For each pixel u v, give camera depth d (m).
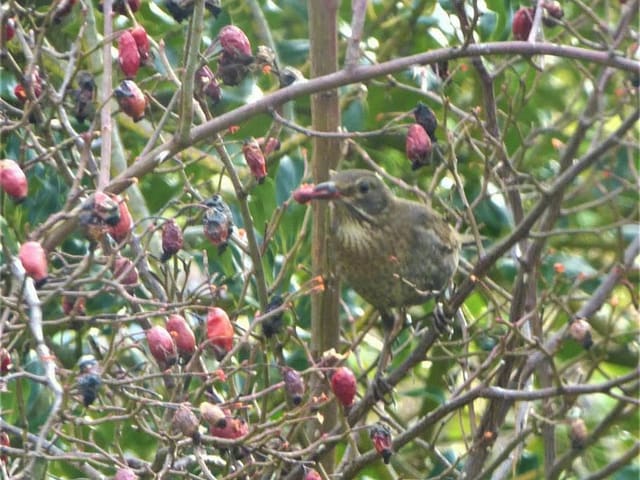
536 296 10.70
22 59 10.87
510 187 9.80
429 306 12.78
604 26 9.89
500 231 13.00
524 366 9.92
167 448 8.02
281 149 12.60
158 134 8.30
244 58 8.55
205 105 8.70
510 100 9.84
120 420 7.48
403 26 13.65
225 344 7.94
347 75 8.61
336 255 10.66
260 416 9.09
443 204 10.86
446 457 11.77
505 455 9.48
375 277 10.95
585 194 13.84
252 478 8.34
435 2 13.59
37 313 6.66
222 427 7.38
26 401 9.39
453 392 10.21
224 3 12.52
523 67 13.41
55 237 7.98
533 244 9.64
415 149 8.72
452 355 9.70
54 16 8.36
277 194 11.05
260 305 9.18
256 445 7.67
